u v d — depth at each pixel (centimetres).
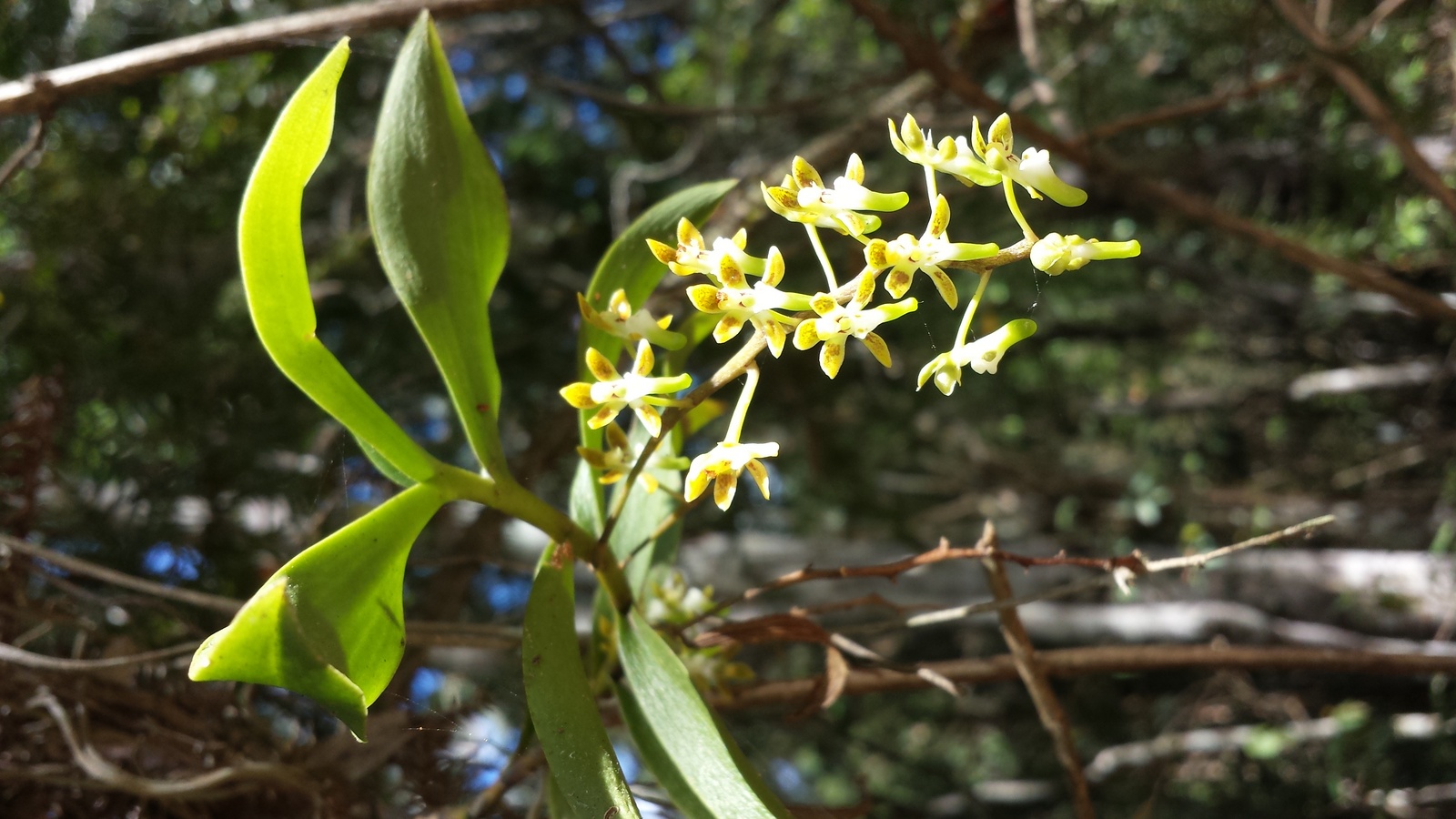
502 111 60
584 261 60
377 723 23
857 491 61
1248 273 57
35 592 29
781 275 14
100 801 23
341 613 14
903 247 13
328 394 15
